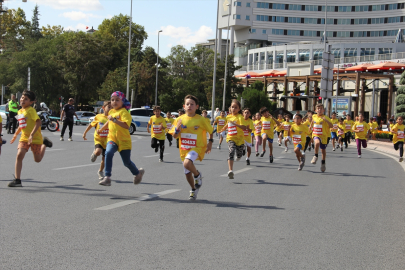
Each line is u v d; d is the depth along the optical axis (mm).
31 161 13195
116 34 98438
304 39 118688
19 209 6566
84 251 4691
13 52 76125
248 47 115062
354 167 15750
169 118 22359
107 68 82312
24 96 8414
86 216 6297
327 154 22391
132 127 33125
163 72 79312
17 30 92750
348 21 116750
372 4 114312
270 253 4891
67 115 22375
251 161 16250
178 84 90562
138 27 99938
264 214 6969
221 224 6164
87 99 82375
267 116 17547
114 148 8172
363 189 10258
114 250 4766
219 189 9383
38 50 71938
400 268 4523
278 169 13914
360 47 94000
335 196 9070
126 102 8312
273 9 118125
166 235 5465
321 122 13484
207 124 7836
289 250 5039
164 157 16484
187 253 4762
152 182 9938
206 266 4352
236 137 11234
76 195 7906
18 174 8555
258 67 107312
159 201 7668
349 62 85750
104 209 6816
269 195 8844
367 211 7574
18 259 4359
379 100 69500
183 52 105688
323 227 6254
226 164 14859
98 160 13938
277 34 118750
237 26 119000
